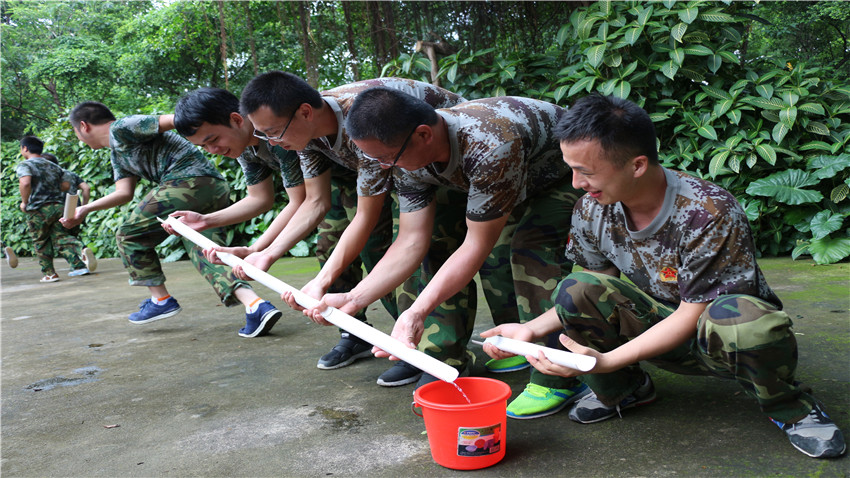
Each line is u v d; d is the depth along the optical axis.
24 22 20.78
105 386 2.53
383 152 1.60
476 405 1.52
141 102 17.77
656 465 1.51
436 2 7.07
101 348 3.19
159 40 15.43
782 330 1.40
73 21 20.30
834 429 1.50
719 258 1.48
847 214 4.25
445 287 1.74
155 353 3.02
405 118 1.57
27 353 3.19
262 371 2.60
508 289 2.34
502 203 1.71
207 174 3.36
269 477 1.61
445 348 2.14
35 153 6.22
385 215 2.57
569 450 1.64
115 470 1.72
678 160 4.80
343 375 2.47
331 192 2.58
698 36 4.65
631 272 1.71
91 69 17.94
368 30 7.65
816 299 3.11
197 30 13.97
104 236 7.91
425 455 1.68
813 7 8.70
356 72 7.54
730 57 4.62
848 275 3.68
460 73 5.60
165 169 3.33
